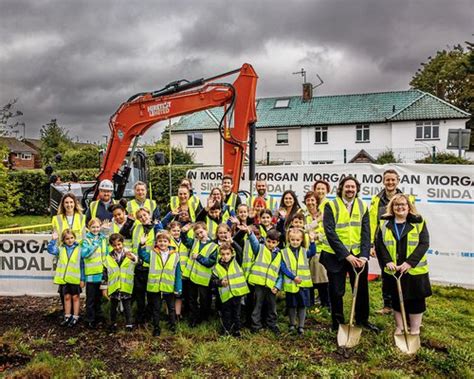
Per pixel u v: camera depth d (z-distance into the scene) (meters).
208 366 4.88
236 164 8.34
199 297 6.03
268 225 6.34
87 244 5.91
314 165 9.33
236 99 8.34
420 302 5.23
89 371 4.81
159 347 5.31
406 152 33.44
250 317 5.94
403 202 5.20
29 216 21.56
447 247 7.99
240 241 6.02
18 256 7.12
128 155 11.91
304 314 5.66
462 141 10.95
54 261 7.03
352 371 4.71
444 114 32.53
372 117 34.31
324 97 37.47
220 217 6.65
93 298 5.93
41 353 5.14
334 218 5.55
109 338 5.58
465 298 7.25
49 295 7.09
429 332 5.67
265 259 5.69
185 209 6.63
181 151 35.72
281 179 9.69
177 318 6.03
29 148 64.94
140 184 6.80
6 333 5.68
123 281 5.75
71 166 30.89
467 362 4.87
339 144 35.12
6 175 16.59
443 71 49.84
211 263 5.77
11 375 4.66
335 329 5.62
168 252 5.73
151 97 9.03
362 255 5.43
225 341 5.37
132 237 6.19
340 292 5.57
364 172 8.88
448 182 7.96
